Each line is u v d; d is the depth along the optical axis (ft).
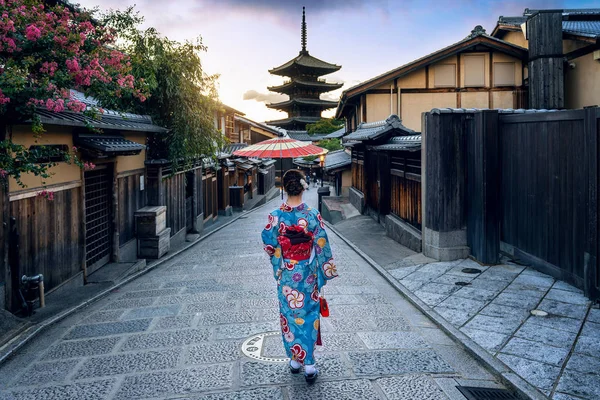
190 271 28.94
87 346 15.19
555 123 19.65
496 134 23.50
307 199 102.42
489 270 22.81
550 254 20.65
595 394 10.75
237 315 18.10
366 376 12.10
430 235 26.76
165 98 36.91
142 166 35.81
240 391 11.39
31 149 17.87
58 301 21.03
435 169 25.84
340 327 16.10
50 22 17.47
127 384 12.02
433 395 11.04
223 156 61.72
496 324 15.61
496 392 11.25
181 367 13.01
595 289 17.02
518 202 23.15
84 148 24.03
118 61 20.44
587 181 17.21
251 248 37.99
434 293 19.76
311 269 12.12
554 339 14.05
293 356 12.07
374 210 49.39
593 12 57.72
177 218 43.19
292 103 208.95
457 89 56.29
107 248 29.84
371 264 27.27
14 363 13.94
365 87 56.44
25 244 19.69
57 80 16.76
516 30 61.87
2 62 16.20
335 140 136.67
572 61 47.85
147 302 20.93
